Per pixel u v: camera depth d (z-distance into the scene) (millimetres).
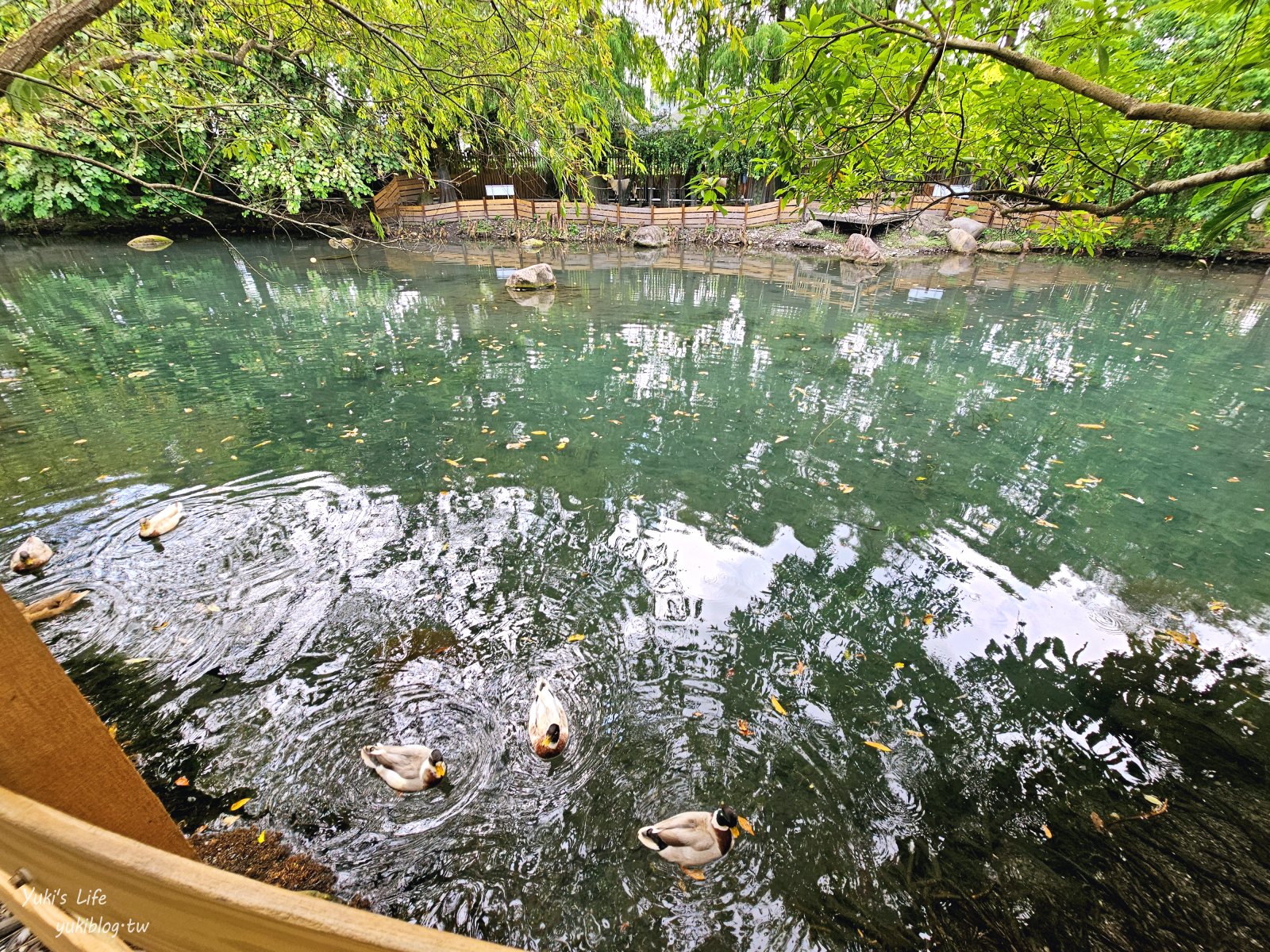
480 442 6512
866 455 6438
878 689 3607
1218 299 14688
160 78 2988
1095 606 4309
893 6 1953
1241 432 7367
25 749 1017
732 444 6578
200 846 2676
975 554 4840
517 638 3875
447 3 3367
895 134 2170
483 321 11695
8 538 4641
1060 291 15445
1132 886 2646
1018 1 1623
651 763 3150
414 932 652
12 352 9312
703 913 2525
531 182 24797
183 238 20609
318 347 9852
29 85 2160
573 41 3238
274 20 3279
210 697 3400
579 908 2531
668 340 10570
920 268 19062
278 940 699
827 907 2561
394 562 4512
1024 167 2191
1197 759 3234
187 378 8320
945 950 2420
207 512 5047
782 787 3049
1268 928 2510
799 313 12734
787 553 4789
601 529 5000
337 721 3301
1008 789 3059
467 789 3000
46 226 18750
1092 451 6742
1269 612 4305
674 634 3961
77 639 3717
